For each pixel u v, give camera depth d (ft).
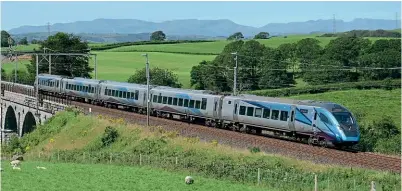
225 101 206.39
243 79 437.58
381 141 201.26
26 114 330.54
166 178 149.28
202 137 190.08
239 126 202.59
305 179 131.03
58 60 458.09
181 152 174.50
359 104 357.00
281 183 131.75
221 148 167.94
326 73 443.73
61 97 334.24
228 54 460.14
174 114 236.02
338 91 394.52
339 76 441.68
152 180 147.23
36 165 174.81
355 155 148.36
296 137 182.80
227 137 183.11
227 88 437.58
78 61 467.93
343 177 130.00
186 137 190.08
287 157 150.61
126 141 203.72
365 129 218.59
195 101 221.87
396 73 442.50
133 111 271.28
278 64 464.65
